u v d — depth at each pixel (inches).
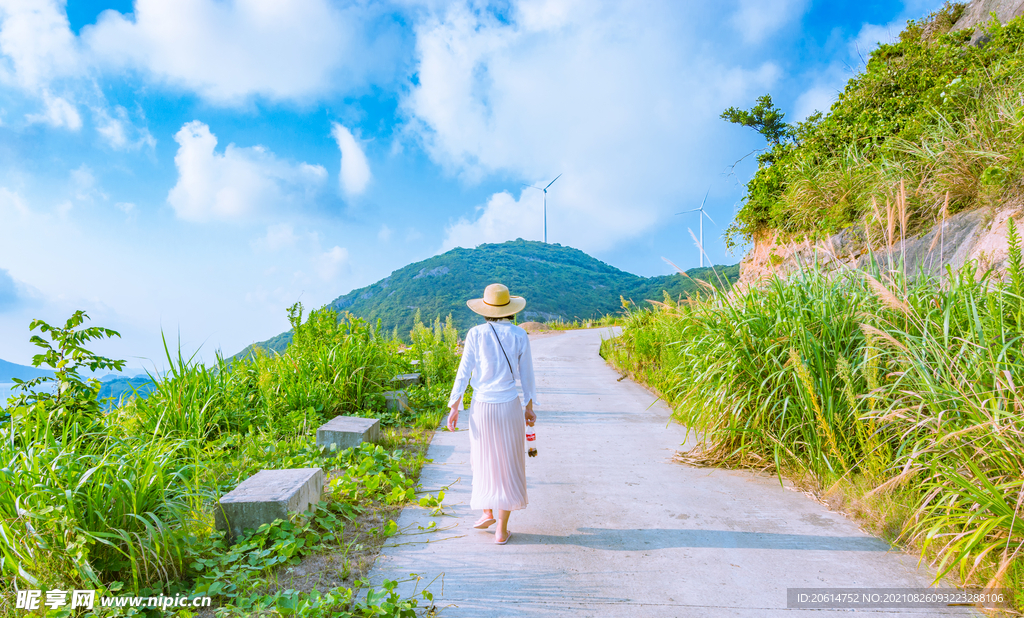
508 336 140.2
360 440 208.8
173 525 117.0
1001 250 214.2
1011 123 244.8
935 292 164.7
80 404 162.1
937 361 135.1
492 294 144.1
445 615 103.9
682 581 116.4
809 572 119.2
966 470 119.3
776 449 170.1
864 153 344.8
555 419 287.1
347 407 287.0
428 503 159.3
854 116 405.4
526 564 124.6
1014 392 110.3
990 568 108.3
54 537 100.3
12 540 98.3
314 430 235.6
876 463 148.1
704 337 212.4
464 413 298.7
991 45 358.9
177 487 133.2
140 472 122.5
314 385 274.7
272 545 126.7
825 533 138.6
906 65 417.7
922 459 132.2
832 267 214.8
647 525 146.4
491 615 104.0
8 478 105.3
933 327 152.7
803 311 184.1
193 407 213.0
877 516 140.7
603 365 541.6
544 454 219.3
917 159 293.3
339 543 132.0
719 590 112.3
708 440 226.7
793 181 369.1
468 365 140.4
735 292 213.2
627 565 123.9
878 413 147.2
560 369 511.5
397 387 341.1
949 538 118.7
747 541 135.2
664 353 356.8
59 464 114.3
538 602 108.4
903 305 146.6
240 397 250.7
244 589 108.6
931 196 272.1
